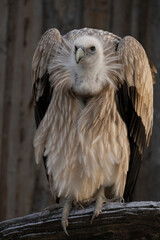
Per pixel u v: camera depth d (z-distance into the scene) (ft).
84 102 30.09
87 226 27.12
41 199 47.19
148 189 46.68
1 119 48.26
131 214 26.03
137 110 30.81
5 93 48.42
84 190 29.99
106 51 30.14
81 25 48.67
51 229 27.50
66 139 29.91
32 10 48.44
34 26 48.39
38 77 31.09
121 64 29.89
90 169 29.71
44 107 31.83
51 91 31.04
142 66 30.42
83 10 48.67
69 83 29.68
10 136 48.06
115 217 26.43
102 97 29.66
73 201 28.58
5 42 48.49
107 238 26.91
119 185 30.14
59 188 30.25
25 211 47.37
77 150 29.78
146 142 32.89
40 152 30.68
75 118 29.78
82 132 29.63
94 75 29.40
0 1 48.47
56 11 48.49
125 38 30.37
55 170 30.22
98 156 29.71
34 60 31.17
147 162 46.78
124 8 48.85
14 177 47.85
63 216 27.35
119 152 29.96
